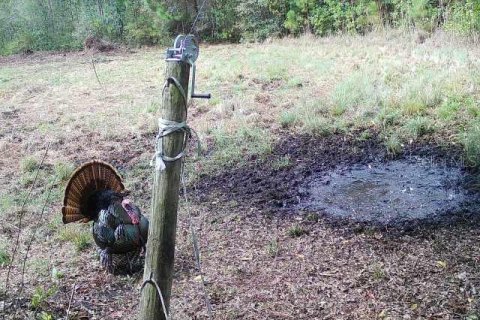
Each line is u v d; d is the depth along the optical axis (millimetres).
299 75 11000
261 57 13383
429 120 7422
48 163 7008
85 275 4469
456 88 8477
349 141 7180
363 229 5043
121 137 7930
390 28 14555
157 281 2939
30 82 12586
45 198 5961
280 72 11336
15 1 20375
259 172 6449
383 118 7688
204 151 7105
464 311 3809
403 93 8375
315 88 9781
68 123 8742
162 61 14742
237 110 8648
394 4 14711
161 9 17641
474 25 12234
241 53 14609
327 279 4273
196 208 5621
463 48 11422
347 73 10602
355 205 5539
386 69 10242
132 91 10820
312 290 4145
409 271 4320
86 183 4383
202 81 11039
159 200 2881
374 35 14539
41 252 4852
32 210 5676
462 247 4633
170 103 2809
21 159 7211
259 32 17062
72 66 14938
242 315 3883
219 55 14586
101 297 4172
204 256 4688
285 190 5961
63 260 4699
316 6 16250
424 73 9570
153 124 8273
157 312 2967
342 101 8352
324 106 8352
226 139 7422
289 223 5242
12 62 16984
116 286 4316
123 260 4449
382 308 3893
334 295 4070
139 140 7793
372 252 4641
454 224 5039
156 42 18625
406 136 7117
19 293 4102
